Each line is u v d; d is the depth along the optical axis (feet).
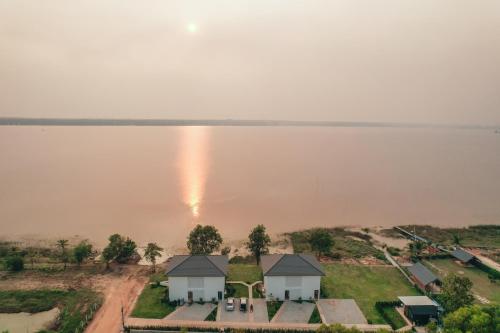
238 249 301.02
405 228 360.48
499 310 147.02
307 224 368.89
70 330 175.52
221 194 483.10
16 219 371.97
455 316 147.54
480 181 579.48
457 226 370.12
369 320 184.03
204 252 258.57
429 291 214.28
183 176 600.80
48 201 441.68
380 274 243.81
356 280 232.94
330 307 196.85
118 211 403.13
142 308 194.49
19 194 473.67
